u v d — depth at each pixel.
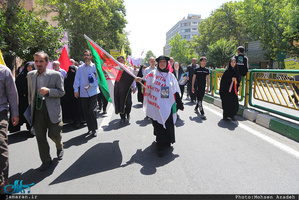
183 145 4.22
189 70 9.38
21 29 9.15
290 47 22.80
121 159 3.69
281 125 4.79
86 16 22.73
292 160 3.46
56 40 10.37
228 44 30.84
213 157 3.64
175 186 2.81
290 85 4.86
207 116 6.64
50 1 21.78
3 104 2.81
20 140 4.89
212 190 2.71
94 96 5.03
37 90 3.29
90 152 4.03
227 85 5.83
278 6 23.75
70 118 5.98
